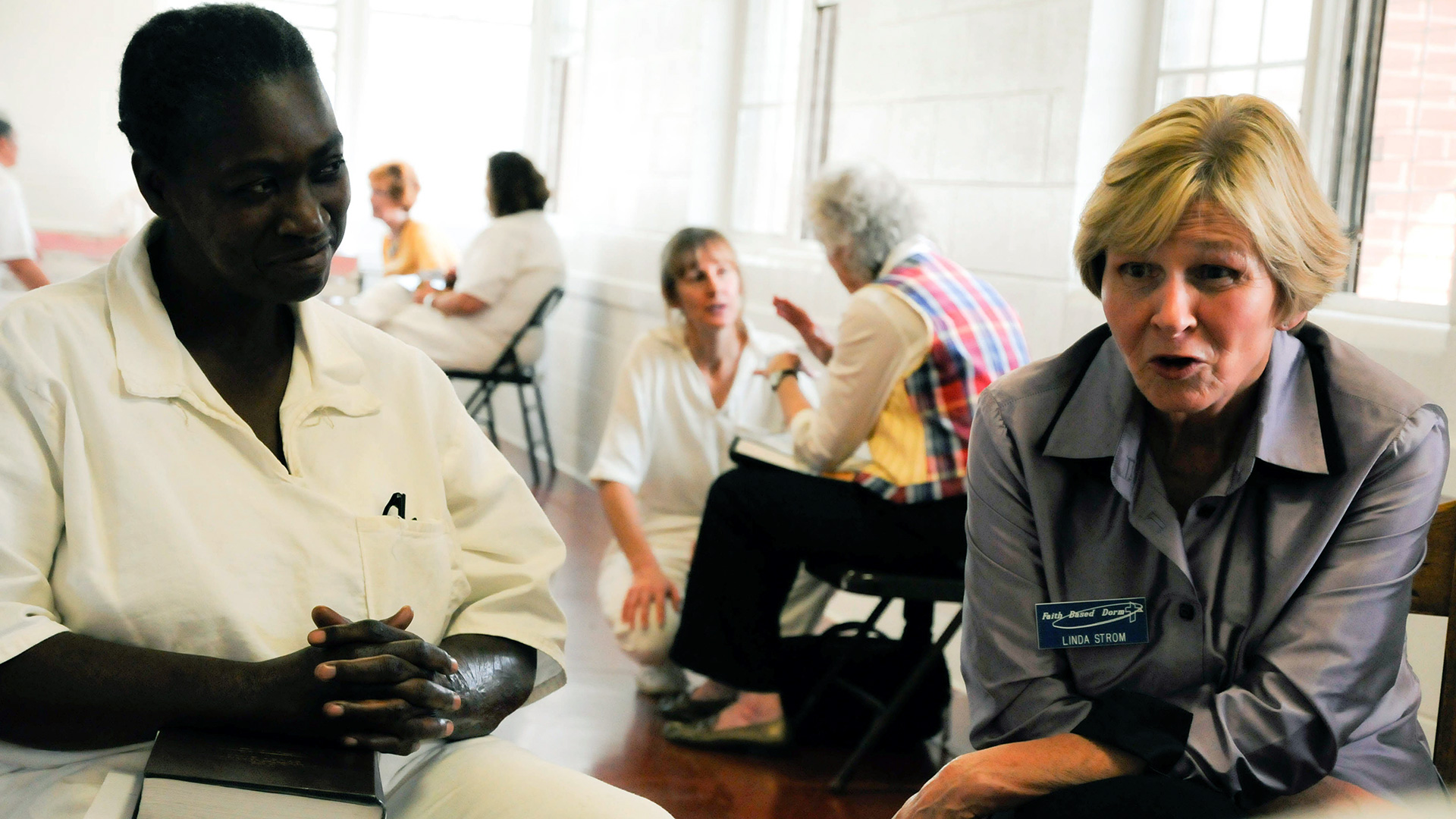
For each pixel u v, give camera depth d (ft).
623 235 18.15
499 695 3.76
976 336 8.20
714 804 7.95
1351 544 3.91
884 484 8.23
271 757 3.13
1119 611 4.13
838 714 9.12
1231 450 4.11
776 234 15.14
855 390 8.28
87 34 15.65
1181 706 4.15
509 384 19.54
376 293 19.04
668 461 10.42
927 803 3.99
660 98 17.19
